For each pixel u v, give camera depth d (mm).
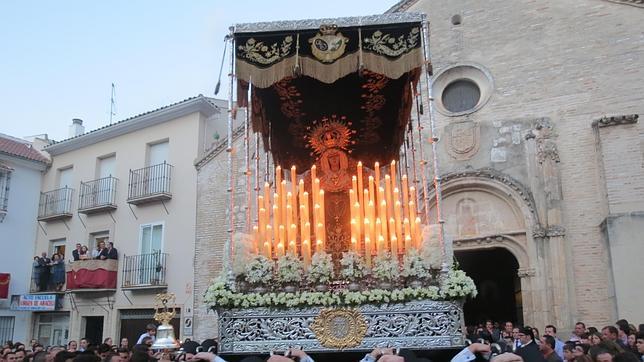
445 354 6766
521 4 17469
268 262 7445
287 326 6906
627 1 16297
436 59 17984
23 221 26562
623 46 16156
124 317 23000
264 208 8281
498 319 23016
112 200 24344
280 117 11000
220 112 23141
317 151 11047
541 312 15477
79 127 29594
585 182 15836
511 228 16391
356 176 10430
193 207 21609
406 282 7238
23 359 9844
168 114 23078
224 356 6828
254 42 8305
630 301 13742
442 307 6844
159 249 22578
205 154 20734
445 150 17203
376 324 6844
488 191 16766
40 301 24969
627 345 10156
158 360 7859
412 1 18672
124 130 24641
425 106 17453
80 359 6930
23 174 26828
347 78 10055
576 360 8062
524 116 16750
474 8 17984
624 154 14938
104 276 23031
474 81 17656
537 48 17047
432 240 7293
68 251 25703
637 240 14008
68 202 26125
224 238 19562
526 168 16406
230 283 7258
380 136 11234
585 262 15445
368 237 7809
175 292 21266
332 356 6867
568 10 16938
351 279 7305
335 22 8211
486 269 23625
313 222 9414
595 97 16172
